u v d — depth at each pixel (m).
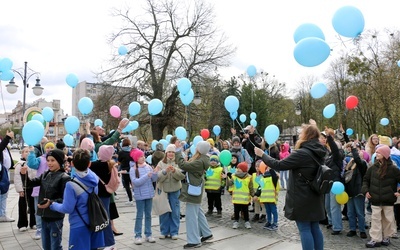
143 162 6.30
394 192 6.05
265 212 8.28
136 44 24.39
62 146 6.72
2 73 7.25
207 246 6.08
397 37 25.02
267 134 6.37
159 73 25.33
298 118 52.03
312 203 4.34
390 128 25.42
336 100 37.66
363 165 6.60
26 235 6.80
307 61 5.00
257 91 44.03
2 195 8.05
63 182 4.43
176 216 6.57
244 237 6.71
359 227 6.65
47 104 43.62
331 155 6.83
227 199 11.54
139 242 6.15
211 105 31.53
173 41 24.95
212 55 25.25
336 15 5.38
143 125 26.30
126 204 10.58
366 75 26.75
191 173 6.01
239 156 9.31
